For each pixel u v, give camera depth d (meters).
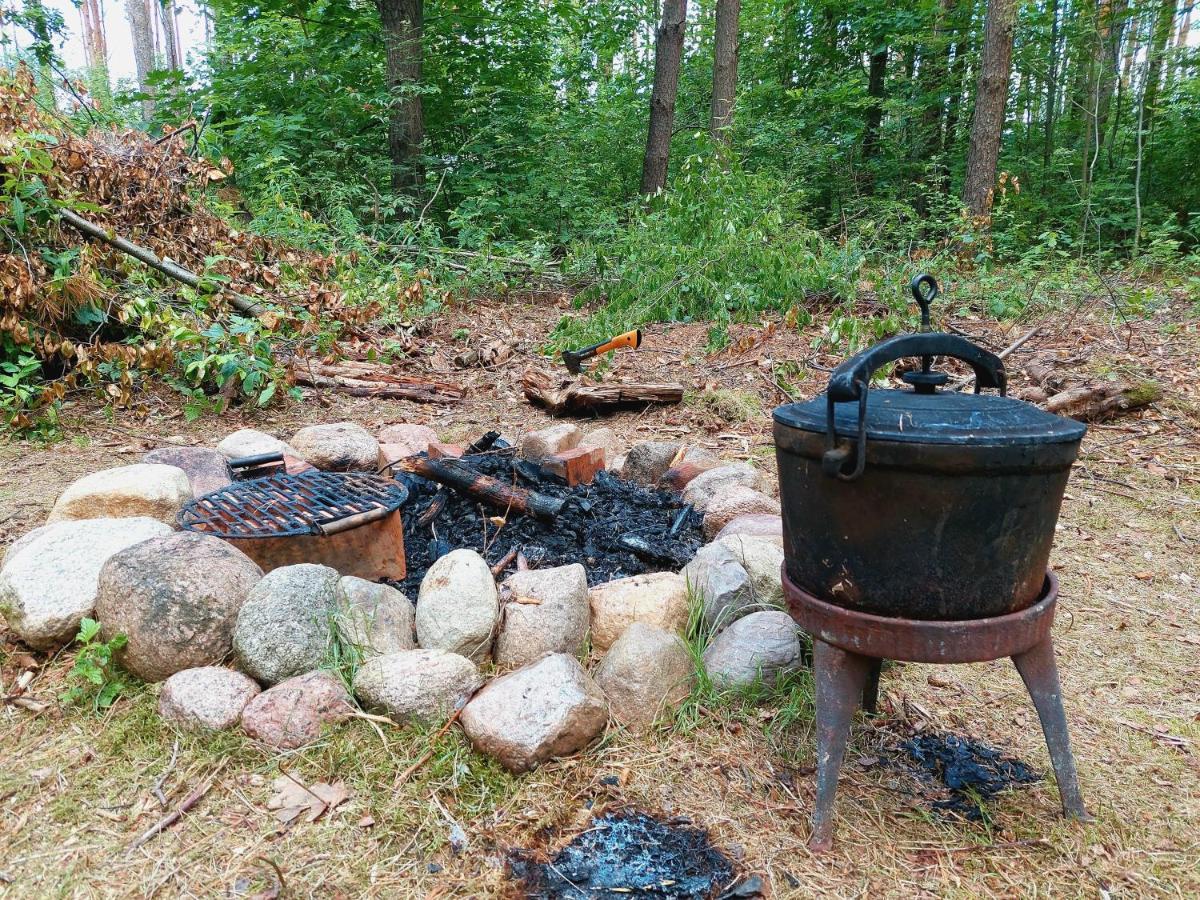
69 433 4.07
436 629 2.13
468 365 5.68
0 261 4.14
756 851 1.63
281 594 2.01
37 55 7.88
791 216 7.70
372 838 1.62
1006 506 1.48
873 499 1.50
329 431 3.41
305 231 6.89
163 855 1.56
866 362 1.47
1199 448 4.12
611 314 6.15
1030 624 1.59
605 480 3.32
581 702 1.85
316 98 9.59
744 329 5.90
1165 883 1.58
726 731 1.98
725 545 2.47
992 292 6.60
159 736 1.85
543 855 1.61
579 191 10.13
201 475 3.02
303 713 1.85
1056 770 1.72
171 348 4.36
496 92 10.21
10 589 2.13
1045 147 13.10
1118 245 10.20
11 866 1.53
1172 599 2.78
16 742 1.86
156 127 8.70
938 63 12.72
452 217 8.75
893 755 1.96
